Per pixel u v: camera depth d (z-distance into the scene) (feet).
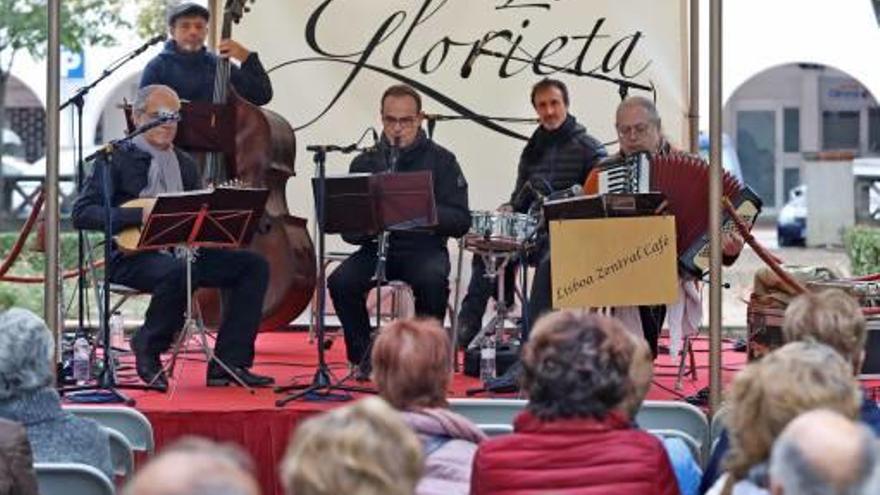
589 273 38.83
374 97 54.13
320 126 54.08
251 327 42.04
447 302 44.16
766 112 175.11
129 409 32.07
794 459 16.92
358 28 54.13
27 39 120.98
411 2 54.29
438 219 43.09
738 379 22.09
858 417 21.93
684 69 54.34
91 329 49.06
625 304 38.88
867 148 175.42
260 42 53.93
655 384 42.98
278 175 46.39
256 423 37.88
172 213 38.81
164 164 43.21
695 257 40.70
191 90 49.37
